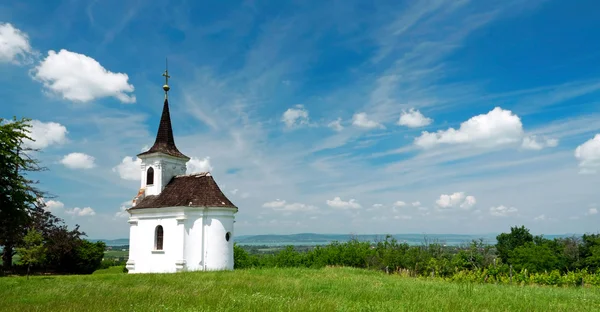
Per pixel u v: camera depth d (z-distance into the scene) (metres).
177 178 43.22
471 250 50.59
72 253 50.06
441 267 44.00
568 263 66.38
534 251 66.19
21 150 29.14
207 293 17.77
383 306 14.70
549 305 16.34
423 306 15.02
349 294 18.19
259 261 61.41
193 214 38.38
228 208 38.62
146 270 39.62
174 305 14.70
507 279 35.06
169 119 46.16
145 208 40.16
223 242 38.22
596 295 20.28
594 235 68.38
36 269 47.97
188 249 38.03
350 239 60.75
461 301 16.34
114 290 19.48
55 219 48.12
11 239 37.69
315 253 60.53
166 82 46.84
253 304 14.73
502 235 85.50
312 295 17.47
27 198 29.42
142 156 43.81
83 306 14.75
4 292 19.69
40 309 14.34
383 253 54.50
